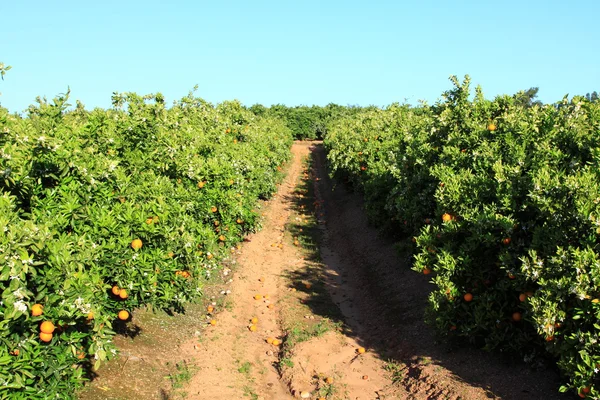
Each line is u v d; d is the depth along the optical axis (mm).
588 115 8141
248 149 16109
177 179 9758
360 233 15625
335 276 12516
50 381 4816
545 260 5828
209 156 11586
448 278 6969
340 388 6895
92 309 4879
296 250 14703
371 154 17641
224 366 7398
